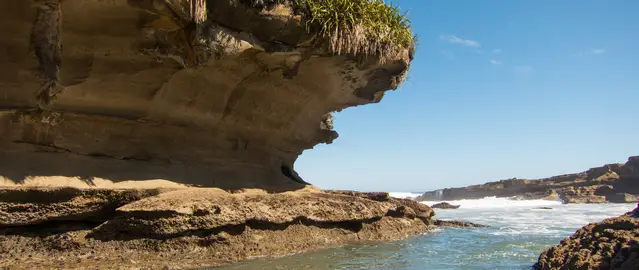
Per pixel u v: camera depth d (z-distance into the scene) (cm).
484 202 5134
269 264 807
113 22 759
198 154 980
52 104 774
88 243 746
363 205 1166
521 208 3738
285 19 882
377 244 1091
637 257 536
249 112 1058
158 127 910
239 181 1050
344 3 954
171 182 895
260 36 890
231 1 809
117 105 840
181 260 768
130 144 880
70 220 774
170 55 826
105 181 816
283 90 1073
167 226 772
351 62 1039
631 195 5056
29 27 714
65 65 766
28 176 743
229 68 922
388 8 1063
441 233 1393
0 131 736
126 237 767
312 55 976
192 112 941
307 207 1027
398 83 1184
